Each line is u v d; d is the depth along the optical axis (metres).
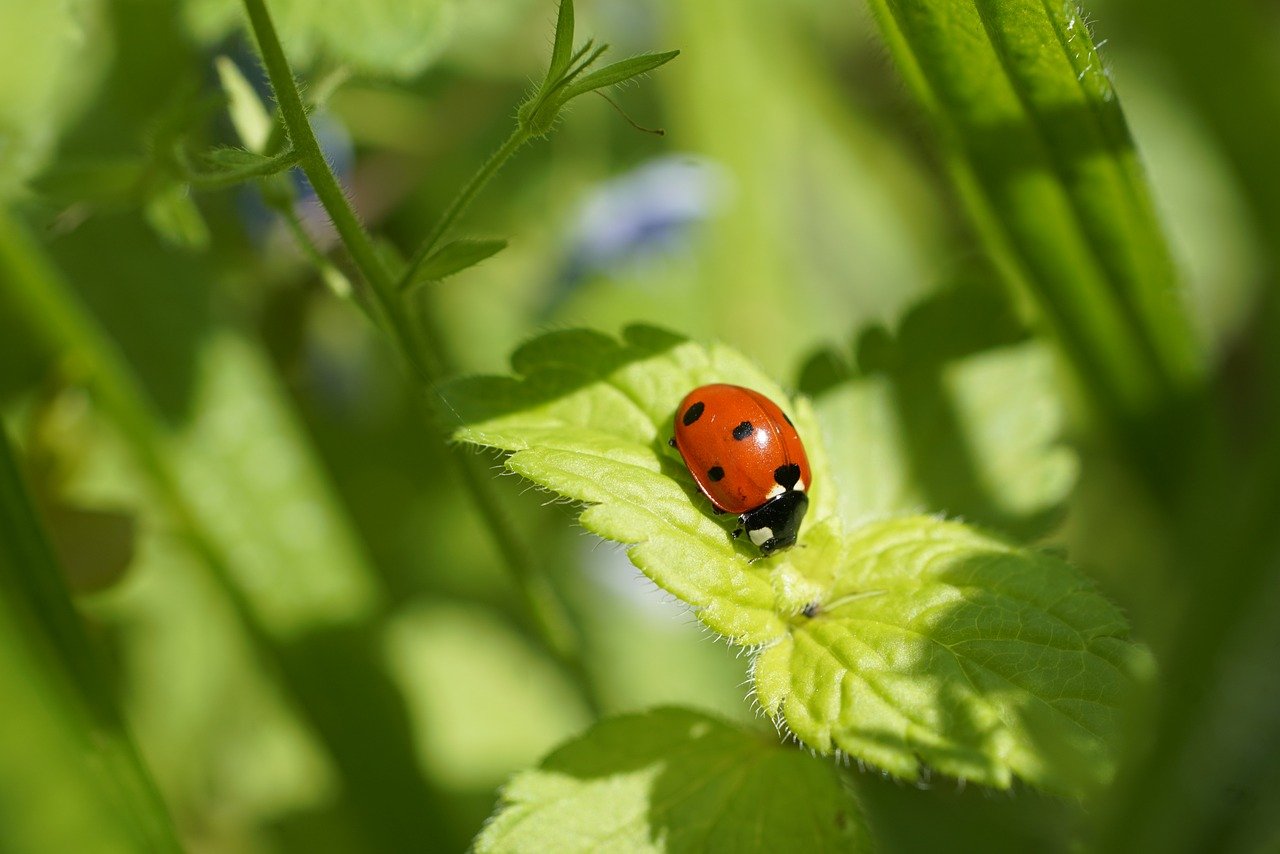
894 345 0.17
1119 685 0.15
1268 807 0.18
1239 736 0.18
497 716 0.20
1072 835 0.18
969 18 0.16
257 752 0.20
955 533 0.16
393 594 0.20
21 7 0.17
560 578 0.21
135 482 0.19
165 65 0.19
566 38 0.15
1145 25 0.23
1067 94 0.16
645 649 0.21
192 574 0.20
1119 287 0.17
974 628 0.15
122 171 0.16
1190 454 0.18
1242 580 0.19
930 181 0.24
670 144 0.22
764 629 0.15
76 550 0.18
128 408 0.19
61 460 0.18
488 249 0.16
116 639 0.19
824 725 0.15
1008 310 0.17
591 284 0.22
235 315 0.19
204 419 0.19
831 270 0.23
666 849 0.15
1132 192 0.17
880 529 0.16
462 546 0.21
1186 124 0.24
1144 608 0.19
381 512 0.20
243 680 0.20
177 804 0.19
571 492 0.15
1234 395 0.23
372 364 0.20
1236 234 0.23
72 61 0.19
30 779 0.15
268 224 0.19
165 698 0.19
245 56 0.19
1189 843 0.18
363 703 0.19
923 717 0.15
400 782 0.19
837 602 0.15
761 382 0.16
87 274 0.19
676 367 0.16
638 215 0.21
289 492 0.19
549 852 0.15
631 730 0.16
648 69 0.15
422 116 0.21
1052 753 0.15
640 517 0.15
